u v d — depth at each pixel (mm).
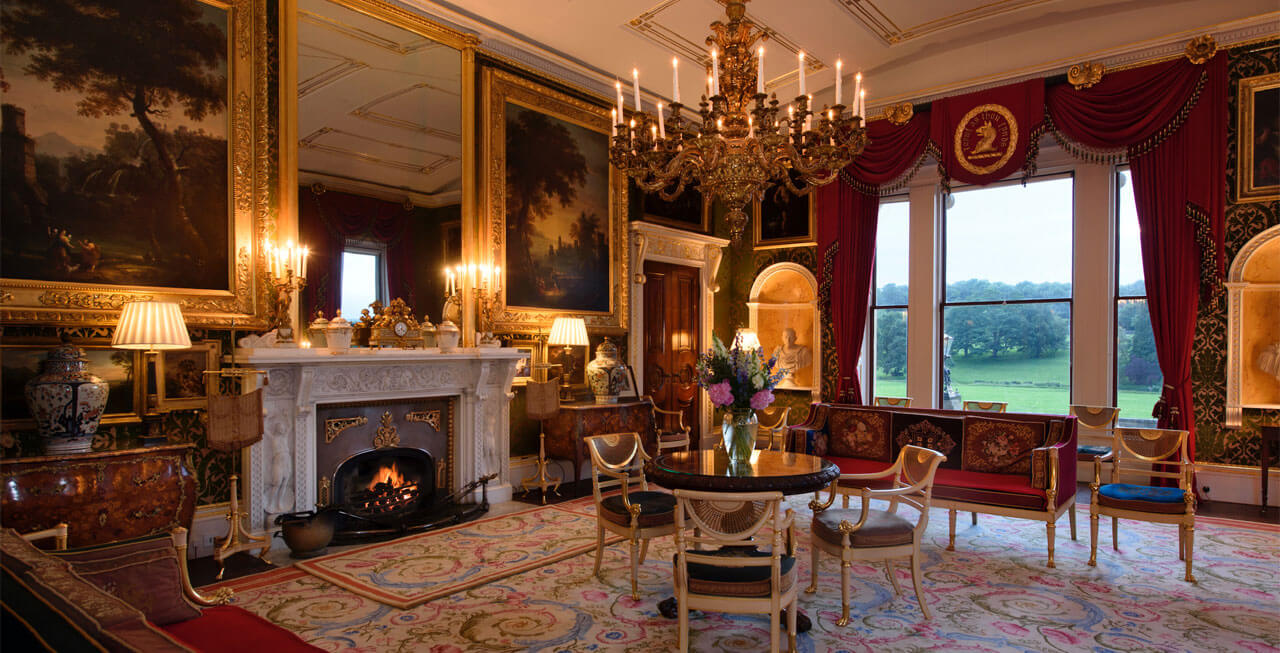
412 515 5680
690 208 9461
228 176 5035
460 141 6523
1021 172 8148
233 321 4879
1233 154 6613
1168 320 6773
